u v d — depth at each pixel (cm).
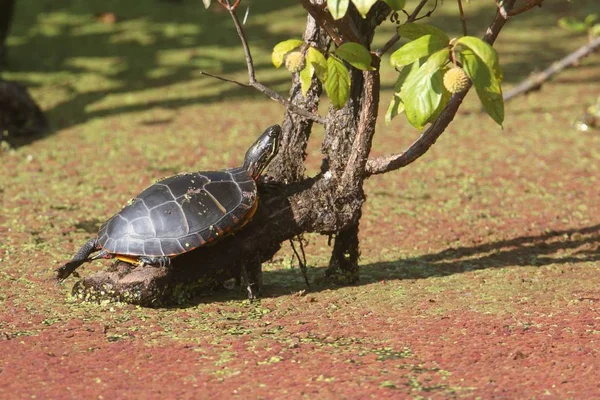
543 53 1912
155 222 687
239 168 741
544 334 638
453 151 1322
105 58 1820
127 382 549
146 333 643
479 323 665
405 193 1130
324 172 757
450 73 541
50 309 698
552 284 782
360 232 976
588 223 1005
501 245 928
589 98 1622
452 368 572
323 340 629
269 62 1809
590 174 1207
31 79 1666
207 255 720
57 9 2128
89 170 1209
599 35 1435
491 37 671
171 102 1577
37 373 563
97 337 632
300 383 546
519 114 1534
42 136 1379
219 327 659
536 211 1054
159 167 1227
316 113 756
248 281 734
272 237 738
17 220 980
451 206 1076
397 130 1434
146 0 2253
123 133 1399
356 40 637
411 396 526
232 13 666
